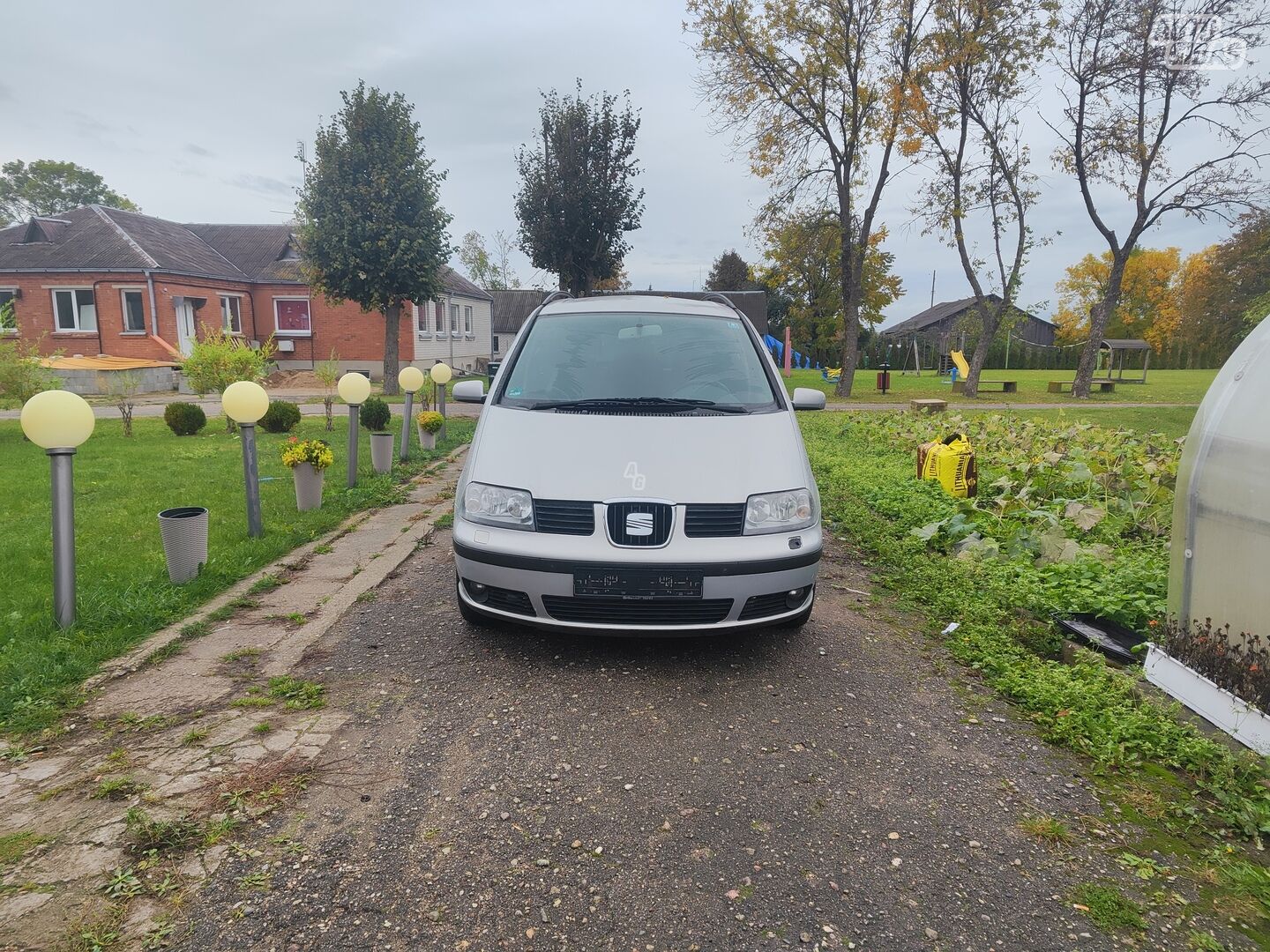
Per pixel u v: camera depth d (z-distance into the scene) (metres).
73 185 59.28
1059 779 3.02
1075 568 5.21
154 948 2.08
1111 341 36.75
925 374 53.44
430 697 3.60
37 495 8.09
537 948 2.12
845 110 24.44
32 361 15.09
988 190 25.62
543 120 30.69
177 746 3.13
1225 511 3.36
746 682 3.81
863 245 25.39
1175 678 3.57
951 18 23.48
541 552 3.61
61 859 2.42
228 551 5.75
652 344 4.97
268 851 2.49
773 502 3.80
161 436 13.62
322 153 21.73
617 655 4.09
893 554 5.91
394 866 2.44
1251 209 22.39
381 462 9.43
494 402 4.56
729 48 23.86
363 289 22.27
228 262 30.75
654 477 3.74
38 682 3.56
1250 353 3.46
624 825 2.67
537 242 31.44
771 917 2.26
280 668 3.89
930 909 2.30
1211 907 2.33
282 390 25.95
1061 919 2.27
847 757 3.15
